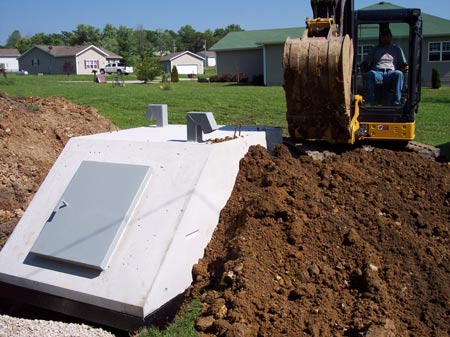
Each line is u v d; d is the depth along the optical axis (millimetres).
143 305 4844
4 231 8055
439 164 6914
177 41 157500
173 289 5156
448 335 4355
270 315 4523
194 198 5480
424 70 34281
